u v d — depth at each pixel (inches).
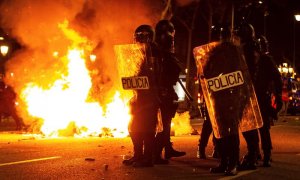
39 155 396.5
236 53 315.0
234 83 314.0
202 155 380.2
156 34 365.7
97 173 317.1
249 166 332.8
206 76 317.4
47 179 299.1
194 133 587.5
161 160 354.3
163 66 357.7
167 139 372.8
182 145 467.2
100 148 442.3
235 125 313.0
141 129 338.3
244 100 314.7
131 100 339.3
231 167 313.1
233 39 341.1
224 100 314.3
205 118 373.4
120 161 364.8
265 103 343.0
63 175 311.1
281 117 988.6
